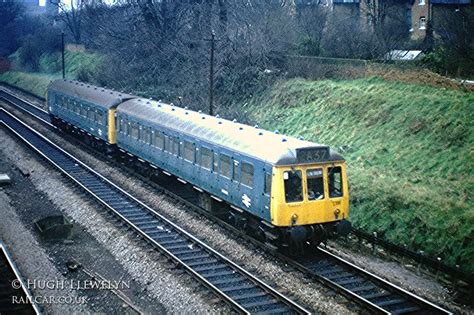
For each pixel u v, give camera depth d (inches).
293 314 535.2
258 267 655.8
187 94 1563.7
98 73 2095.2
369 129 1055.0
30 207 893.2
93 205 888.3
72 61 2667.3
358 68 1331.2
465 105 971.3
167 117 992.9
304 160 662.5
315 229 676.7
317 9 1765.5
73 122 1413.6
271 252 689.6
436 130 943.7
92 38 2546.8
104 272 645.9
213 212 855.1
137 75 1903.3
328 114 1182.3
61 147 1363.2
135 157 1128.8
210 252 689.0
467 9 1280.8
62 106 1488.7
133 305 564.4
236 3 1654.8
